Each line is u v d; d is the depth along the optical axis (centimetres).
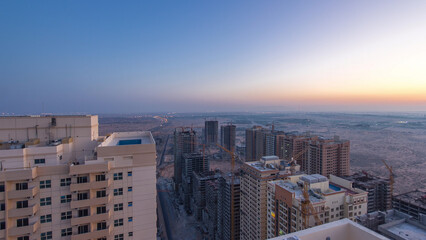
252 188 11125
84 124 5781
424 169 19662
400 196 12275
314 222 7438
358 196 7950
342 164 17138
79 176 4666
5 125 5278
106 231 4719
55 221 4581
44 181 4547
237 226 13162
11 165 4625
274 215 9269
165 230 16975
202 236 16212
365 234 1714
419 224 6041
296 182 9319
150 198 5153
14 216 4247
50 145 5216
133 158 5047
